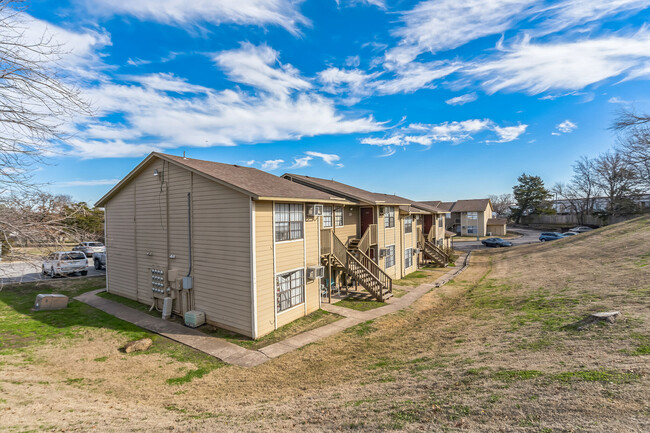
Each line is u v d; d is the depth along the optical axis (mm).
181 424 5387
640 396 4219
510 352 7086
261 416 5590
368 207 19703
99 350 9773
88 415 5723
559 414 4125
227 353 9719
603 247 21547
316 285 14102
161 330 11562
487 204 57312
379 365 8109
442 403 5012
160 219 13742
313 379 7766
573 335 7328
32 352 9281
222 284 11602
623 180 45562
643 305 8508
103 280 19625
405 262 23531
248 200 10773
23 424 5051
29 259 6875
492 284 17578
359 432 4512
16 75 6254
